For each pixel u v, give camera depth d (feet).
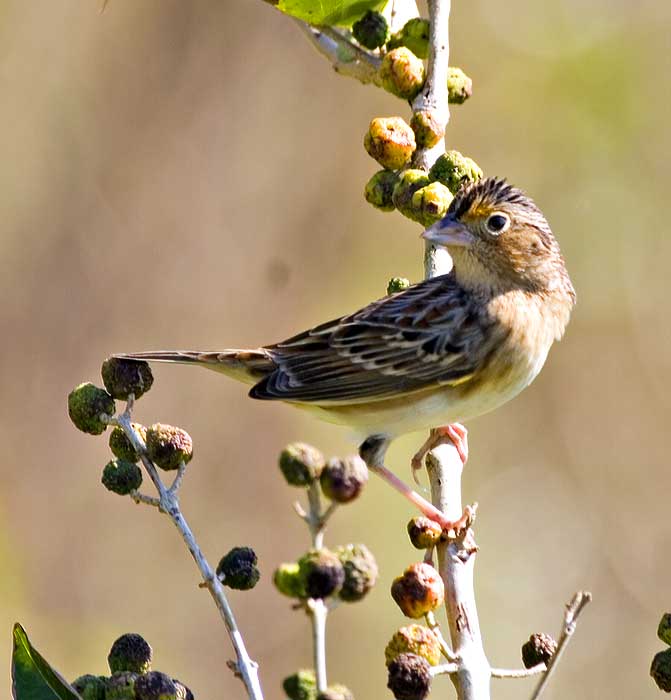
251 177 51.88
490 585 51.49
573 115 54.39
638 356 53.57
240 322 51.55
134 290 51.26
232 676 49.11
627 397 53.36
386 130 24.90
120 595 49.57
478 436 52.60
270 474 50.67
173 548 50.19
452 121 54.49
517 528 52.11
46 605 49.06
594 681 51.24
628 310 53.83
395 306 27.25
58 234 51.19
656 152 54.13
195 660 49.16
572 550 51.88
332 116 52.06
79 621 49.06
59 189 51.24
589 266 54.13
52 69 51.21
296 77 51.96
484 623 51.21
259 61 51.93
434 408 27.07
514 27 54.60
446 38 25.59
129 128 51.55
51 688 17.57
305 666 48.65
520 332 26.73
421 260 52.06
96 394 20.18
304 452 16.26
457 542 21.63
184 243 51.60
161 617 49.49
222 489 50.52
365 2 25.73
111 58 51.57
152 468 19.44
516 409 53.01
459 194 26.25
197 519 50.06
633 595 51.72
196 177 51.70
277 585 15.70
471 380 26.89
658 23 54.49
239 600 49.70
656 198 54.03
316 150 52.06
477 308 26.78
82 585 49.49
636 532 52.47
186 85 51.70
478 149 54.54
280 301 51.78
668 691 18.47
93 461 50.55
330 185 52.13
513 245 26.55
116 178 51.42
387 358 26.86
